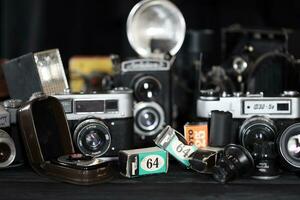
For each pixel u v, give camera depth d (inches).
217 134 39.3
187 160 38.9
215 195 35.4
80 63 60.9
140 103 42.9
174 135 38.9
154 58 44.6
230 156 37.3
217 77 46.6
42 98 38.4
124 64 43.3
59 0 67.5
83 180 36.4
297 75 44.7
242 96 40.5
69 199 34.8
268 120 39.5
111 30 68.7
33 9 66.9
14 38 67.1
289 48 46.8
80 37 68.3
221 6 65.5
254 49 48.5
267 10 65.1
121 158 38.4
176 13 46.4
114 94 40.2
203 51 51.7
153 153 38.4
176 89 50.5
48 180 37.6
